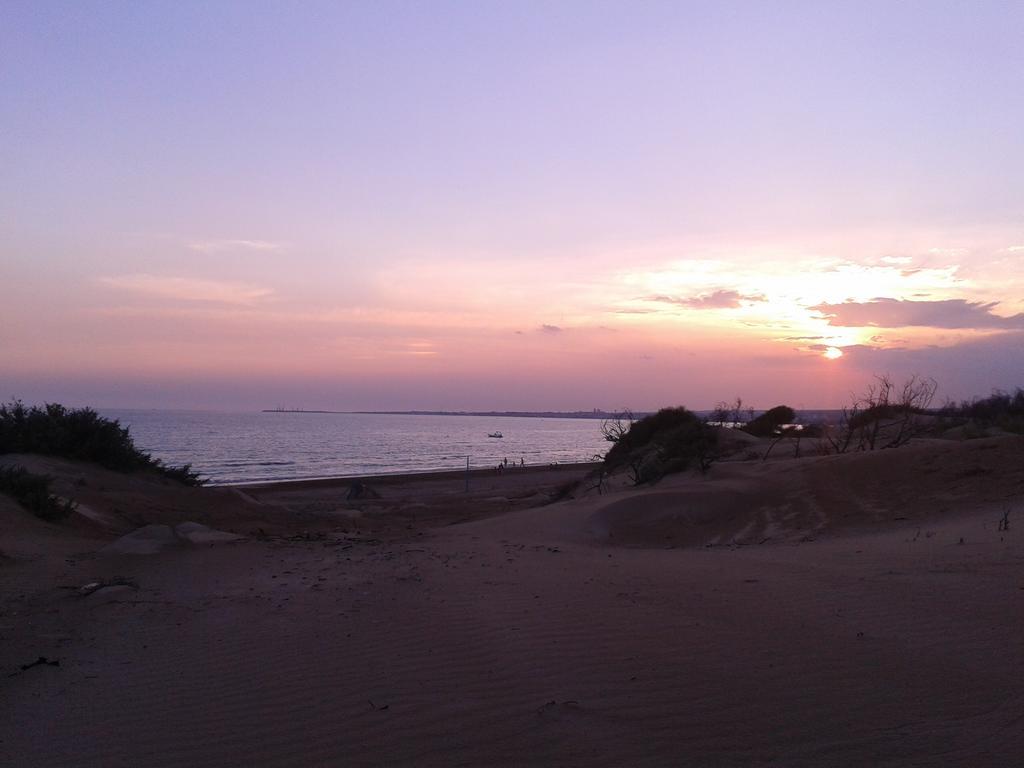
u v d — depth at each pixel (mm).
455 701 6273
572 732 5508
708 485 24469
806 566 11984
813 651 7070
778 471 24312
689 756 5043
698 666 6797
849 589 9672
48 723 6258
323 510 36719
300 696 6625
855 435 33094
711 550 17172
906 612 8250
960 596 8750
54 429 28625
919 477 20266
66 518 20156
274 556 15391
